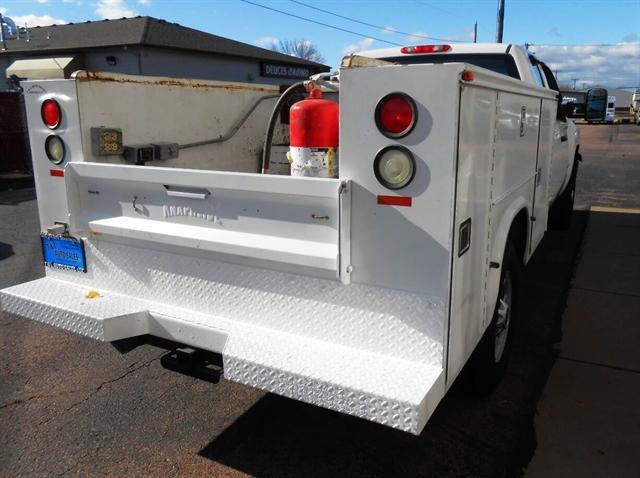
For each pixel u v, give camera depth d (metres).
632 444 2.83
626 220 7.91
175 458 2.73
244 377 2.17
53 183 2.87
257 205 2.27
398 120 1.92
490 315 2.75
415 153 1.93
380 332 2.15
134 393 3.33
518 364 3.68
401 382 1.98
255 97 4.11
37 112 2.82
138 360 3.75
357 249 2.10
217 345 2.45
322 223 2.13
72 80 2.68
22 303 2.80
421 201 1.96
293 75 30.81
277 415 3.10
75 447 2.82
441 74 1.83
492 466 2.66
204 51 24.80
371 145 1.98
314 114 2.39
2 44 27.42
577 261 5.91
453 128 1.86
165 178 2.44
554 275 5.47
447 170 1.90
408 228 2.00
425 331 2.07
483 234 2.42
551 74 5.65
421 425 1.89
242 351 2.21
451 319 2.08
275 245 2.24
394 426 1.90
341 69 1.97
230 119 3.89
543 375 3.53
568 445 2.82
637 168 14.51
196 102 3.56
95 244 2.83
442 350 2.05
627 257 6.03
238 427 2.98
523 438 2.88
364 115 1.97
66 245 2.94
